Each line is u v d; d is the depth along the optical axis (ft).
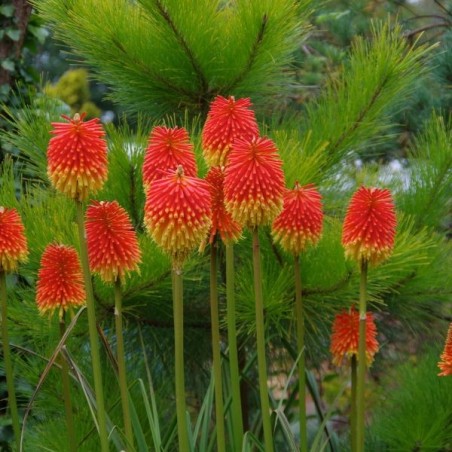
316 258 7.70
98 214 5.87
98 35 8.18
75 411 7.72
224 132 6.11
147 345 8.48
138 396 7.87
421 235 8.01
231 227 5.98
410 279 8.14
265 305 7.55
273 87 8.63
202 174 7.66
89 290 5.77
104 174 5.84
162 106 8.71
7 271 6.39
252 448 7.14
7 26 10.22
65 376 6.48
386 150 12.10
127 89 8.65
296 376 9.80
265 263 7.85
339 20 13.85
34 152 8.22
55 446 7.47
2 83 10.21
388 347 9.55
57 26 8.55
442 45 12.24
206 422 6.77
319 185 8.27
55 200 7.94
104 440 5.88
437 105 11.96
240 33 8.13
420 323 8.82
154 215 5.57
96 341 5.82
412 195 8.71
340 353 6.49
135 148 7.93
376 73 8.16
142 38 8.22
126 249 5.90
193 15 8.01
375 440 8.44
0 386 9.05
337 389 12.51
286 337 8.50
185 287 8.33
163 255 7.59
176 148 5.97
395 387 9.02
